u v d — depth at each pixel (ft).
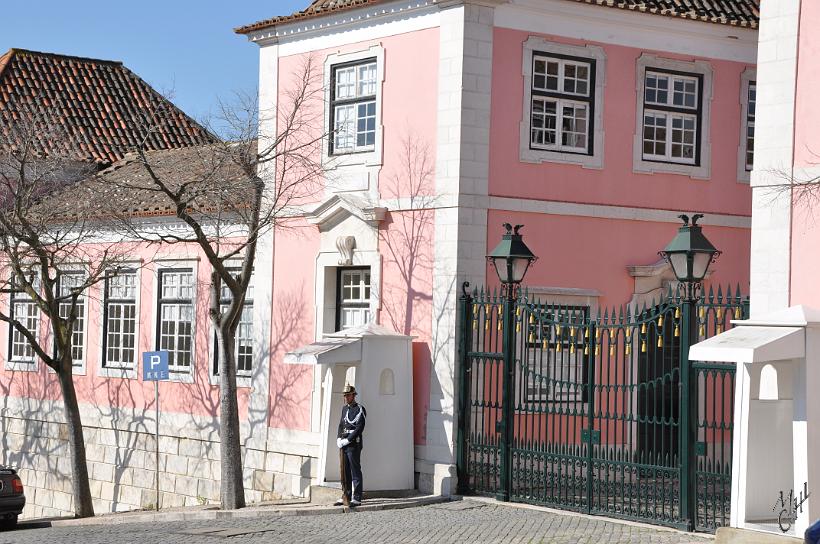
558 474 57.41
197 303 79.97
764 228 49.70
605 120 67.36
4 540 55.77
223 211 71.51
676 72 69.56
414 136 65.51
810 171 48.39
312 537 51.62
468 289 63.16
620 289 67.36
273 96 73.46
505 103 64.54
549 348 58.65
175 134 105.91
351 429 60.49
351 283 69.82
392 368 63.26
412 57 65.92
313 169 69.10
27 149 77.25
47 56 108.06
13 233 73.67
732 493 42.14
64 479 89.30
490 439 61.31
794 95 49.08
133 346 84.94
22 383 93.81
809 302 48.19
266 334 73.92
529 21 65.16
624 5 66.90
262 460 73.10
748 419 41.78
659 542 47.70
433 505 59.98
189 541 52.34
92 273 86.28
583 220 66.59
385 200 66.80
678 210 69.26
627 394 66.08
